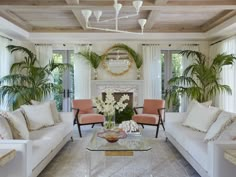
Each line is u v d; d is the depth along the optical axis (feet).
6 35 22.89
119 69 27.14
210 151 9.78
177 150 16.26
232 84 21.75
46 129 15.55
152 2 15.19
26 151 9.64
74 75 26.84
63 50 27.63
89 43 26.96
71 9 15.83
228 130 10.84
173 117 18.16
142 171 12.92
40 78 23.61
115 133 13.60
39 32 24.72
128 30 24.54
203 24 22.75
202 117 15.12
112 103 14.71
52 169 13.14
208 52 27.14
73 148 17.17
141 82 26.78
